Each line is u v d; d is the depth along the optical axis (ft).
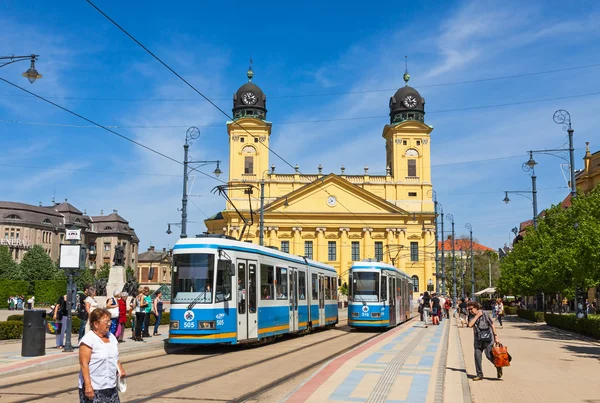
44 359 60.95
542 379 54.49
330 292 126.62
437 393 43.04
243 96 310.24
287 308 94.38
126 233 444.96
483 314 54.60
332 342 92.17
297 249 308.40
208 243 74.59
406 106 321.93
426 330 116.88
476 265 401.29
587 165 179.93
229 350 77.05
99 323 26.35
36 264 320.09
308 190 311.06
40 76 66.13
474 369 61.00
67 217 408.67
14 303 233.55
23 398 41.86
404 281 147.74
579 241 101.35
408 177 317.63
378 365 58.03
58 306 74.33
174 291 73.56
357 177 322.14
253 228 307.99
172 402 40.40
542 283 148.46
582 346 90.58
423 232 314.35
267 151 310.24
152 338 87.61
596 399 44.04
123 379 27.20
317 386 45.50
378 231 313.73
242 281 77.92
